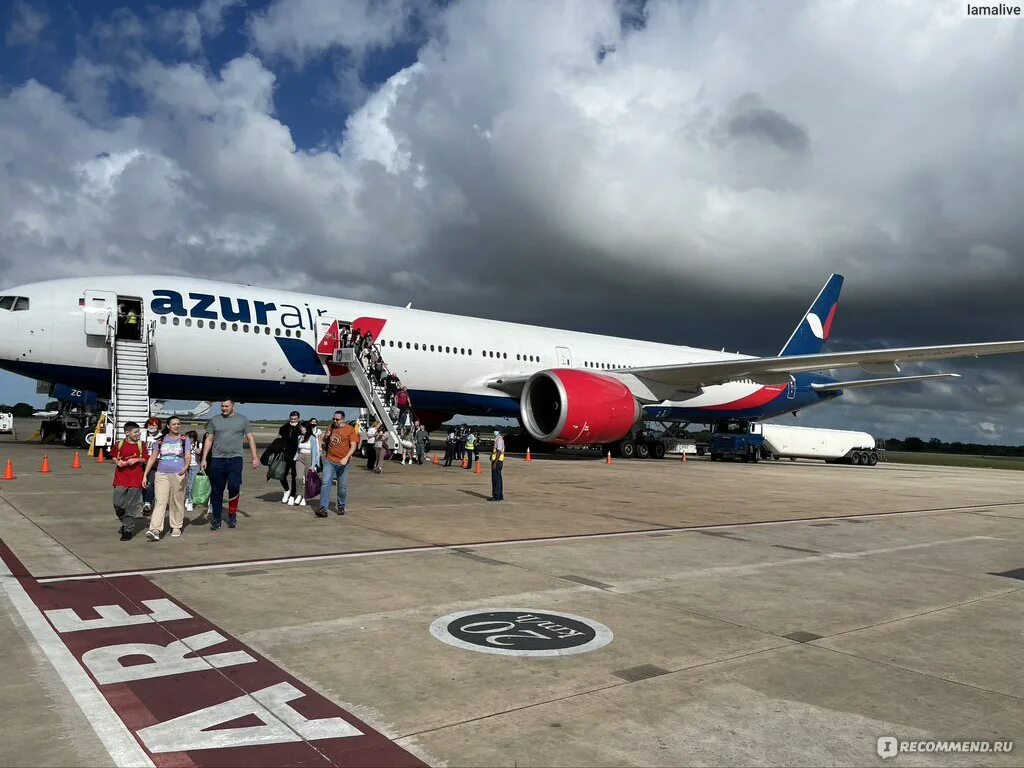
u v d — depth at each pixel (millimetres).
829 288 36219
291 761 3104
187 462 8367
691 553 8391
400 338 23594
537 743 3334
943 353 22938
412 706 3729
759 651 4797
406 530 9375
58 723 3424
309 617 5277
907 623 5602
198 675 4086
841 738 3477
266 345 20609
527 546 8477
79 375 19125
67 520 9227
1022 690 4199
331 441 10359
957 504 15438
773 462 36312
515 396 26781
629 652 4699
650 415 31219
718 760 3207
